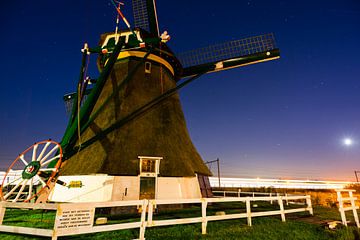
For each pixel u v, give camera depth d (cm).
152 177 1048
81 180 1027
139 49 1379
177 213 941
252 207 1264
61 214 462
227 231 678
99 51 1273
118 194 970
